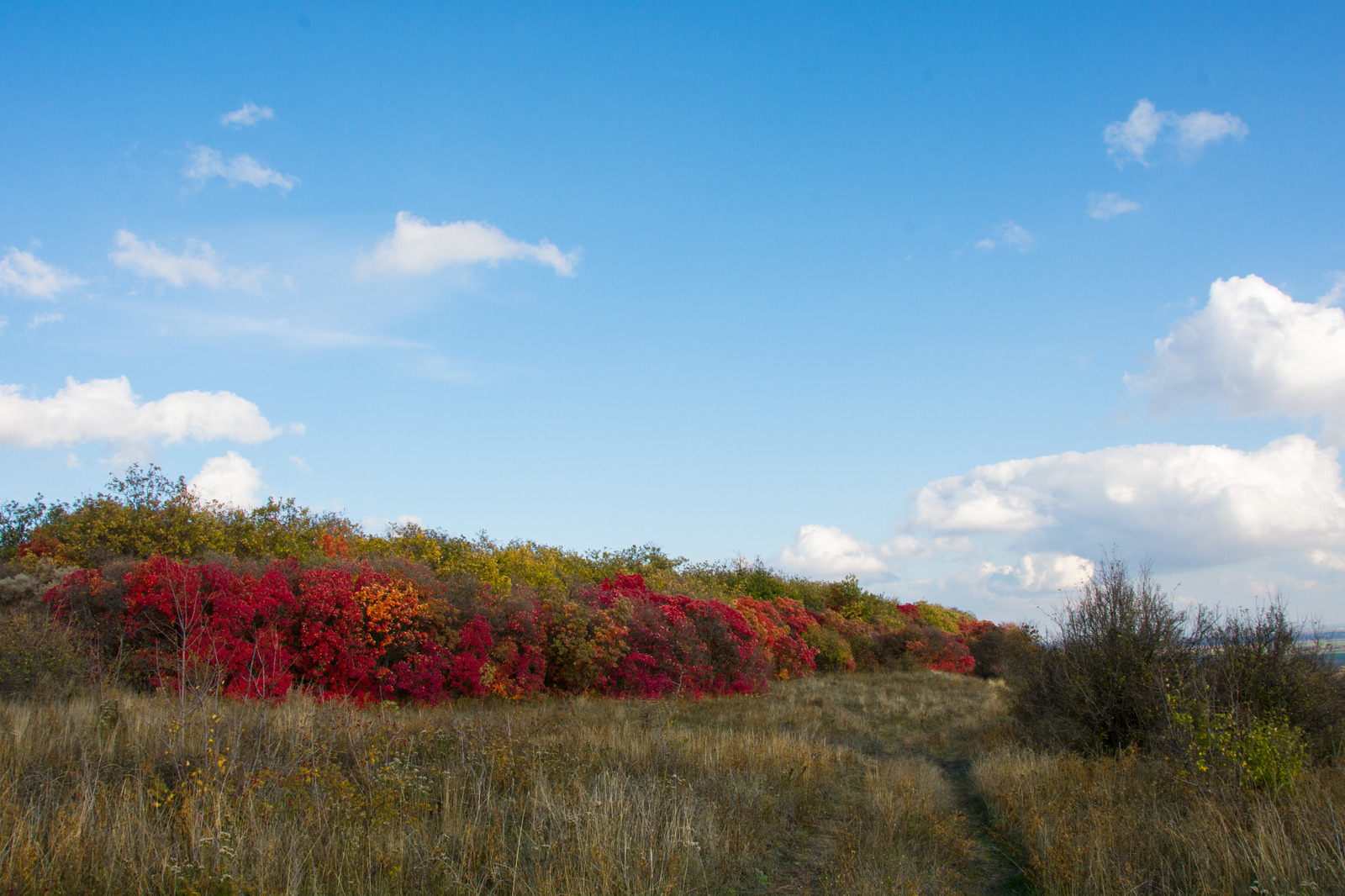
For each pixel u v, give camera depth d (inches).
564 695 679.7
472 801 286.7
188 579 495.8
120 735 309.9
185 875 195.8
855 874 248.7
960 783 437.1
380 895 201.8
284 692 477.4
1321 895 209.6
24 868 183.3
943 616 2026.3
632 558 1272.1
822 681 1091.9
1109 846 259.1
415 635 573.6
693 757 381.1
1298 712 399.2
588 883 213.9
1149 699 426.9
